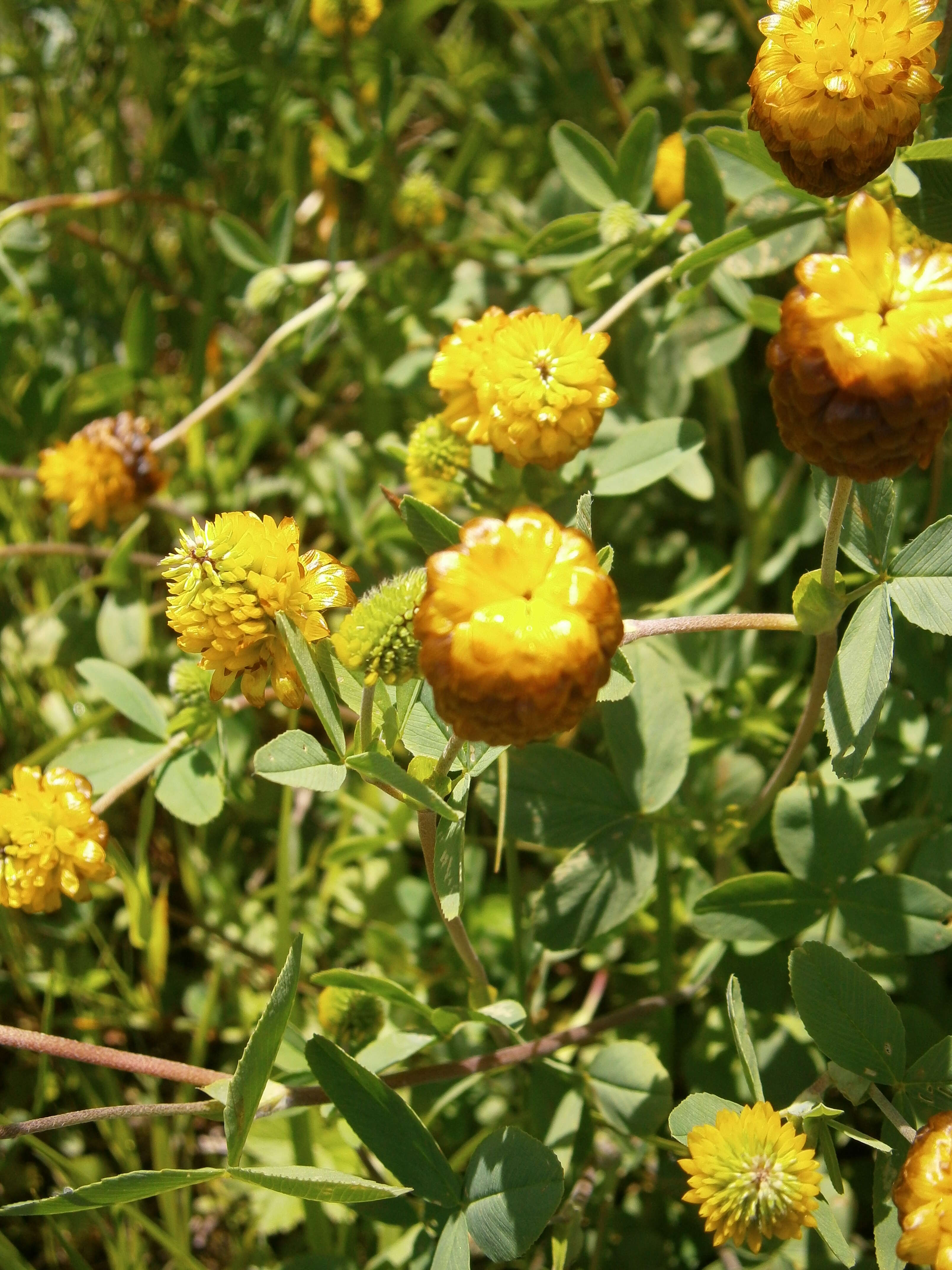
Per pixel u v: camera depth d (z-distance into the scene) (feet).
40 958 0.74
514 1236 0.51
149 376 0.88
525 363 0.55
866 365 0.42
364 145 0.83
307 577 0.48
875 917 0.57
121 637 0.76
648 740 0.60
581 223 0.69
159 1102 0.73
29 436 0.88
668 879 0.63
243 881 0.78
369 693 0.47
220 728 0.63
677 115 0.91
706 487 0.68
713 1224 0.49
